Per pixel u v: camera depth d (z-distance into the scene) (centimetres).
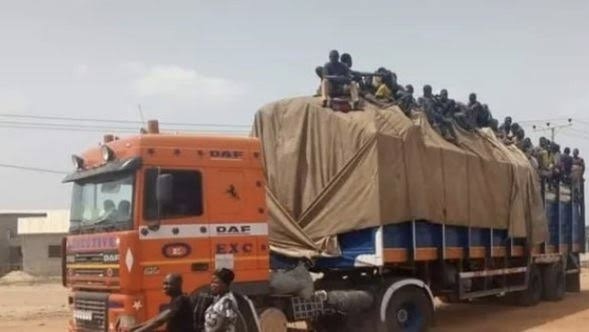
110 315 987
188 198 1027
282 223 1284
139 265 970
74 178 1099
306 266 1269
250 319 998
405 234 1323
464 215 1468
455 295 1498
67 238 1116
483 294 1595
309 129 1312
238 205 1076
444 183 1408
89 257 1041
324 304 1201
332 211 1271
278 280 1125
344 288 1285
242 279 1067
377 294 1269
